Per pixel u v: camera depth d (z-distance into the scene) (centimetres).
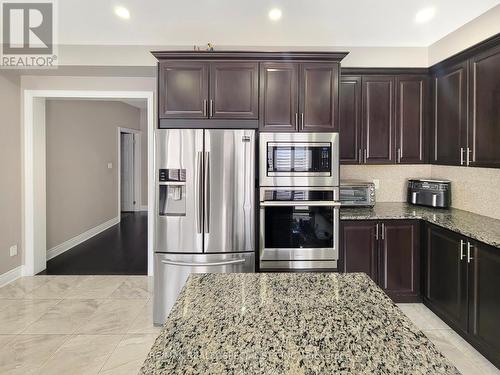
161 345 96
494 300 225
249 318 113
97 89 408
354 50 367
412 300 326
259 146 293
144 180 909
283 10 297
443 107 329
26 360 244
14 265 404
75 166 558
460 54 295
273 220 293
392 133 356
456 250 266
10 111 394
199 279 153
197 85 298
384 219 321
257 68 298
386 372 83
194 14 303
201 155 281
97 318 308
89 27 323
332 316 115
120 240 590
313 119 300
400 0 283
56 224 504
